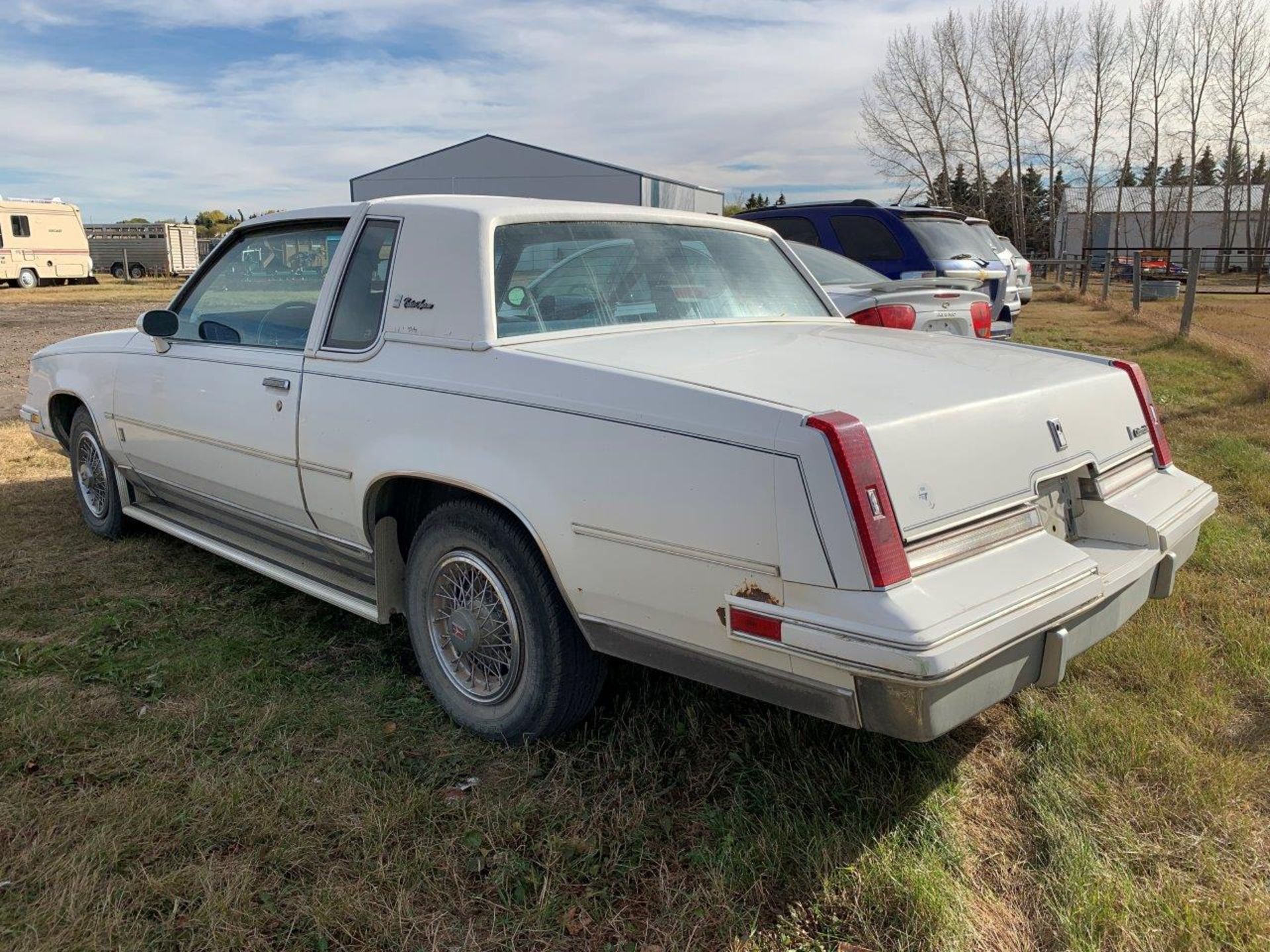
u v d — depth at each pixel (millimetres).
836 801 2621
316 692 3270
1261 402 8086
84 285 33656
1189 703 3133
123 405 4344
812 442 2146
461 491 2977
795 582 2176
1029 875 2377
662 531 2383
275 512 3619
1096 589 2473
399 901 2242
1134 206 55312
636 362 2668
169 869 2340
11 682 3273
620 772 2770
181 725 3002
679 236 3689
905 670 2014
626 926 2201
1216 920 2207
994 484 2453
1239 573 4273
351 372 3145
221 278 3943
